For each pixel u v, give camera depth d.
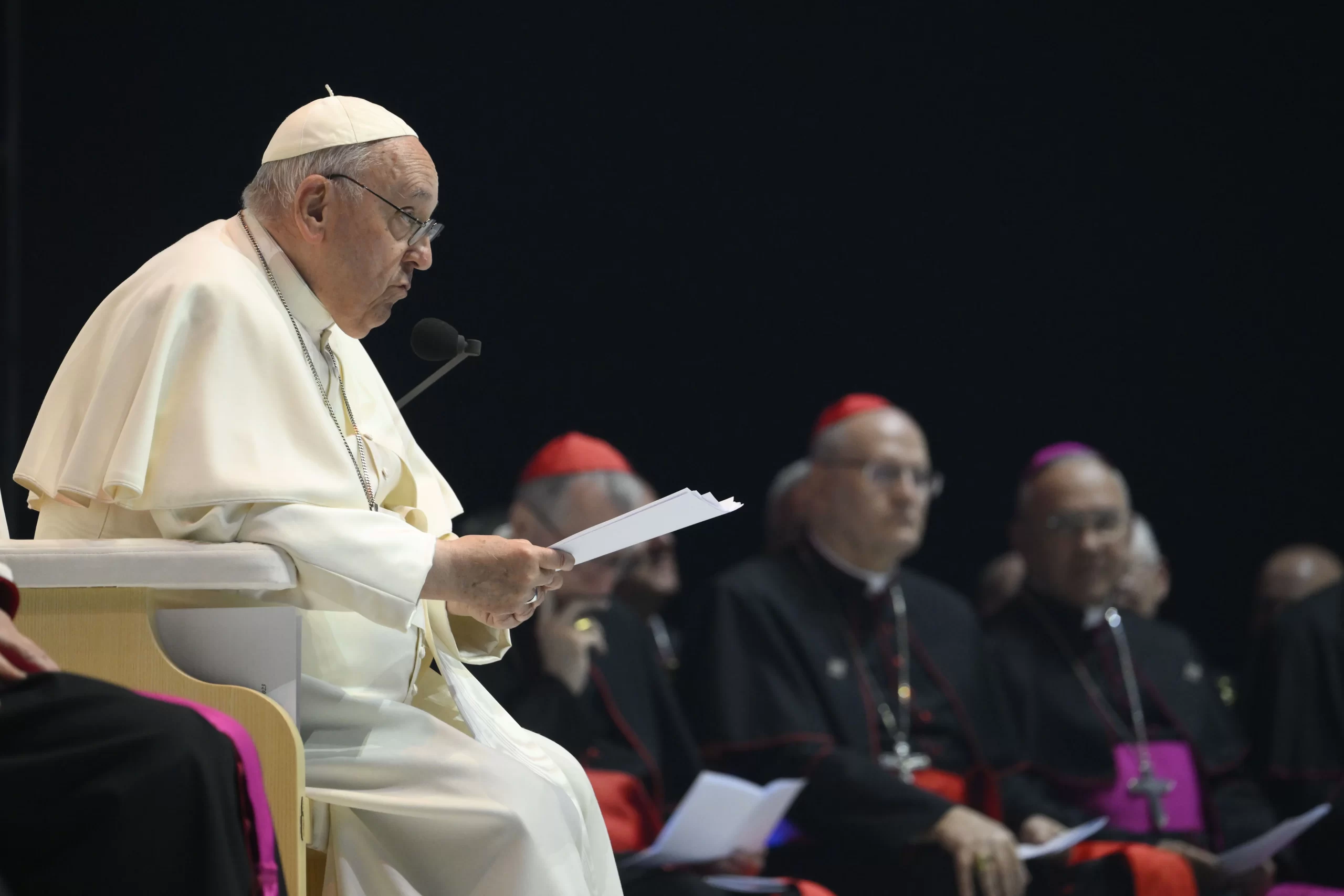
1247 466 25.56
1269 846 18.62
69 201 21.27
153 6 21.62
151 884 6.14
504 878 8.26
